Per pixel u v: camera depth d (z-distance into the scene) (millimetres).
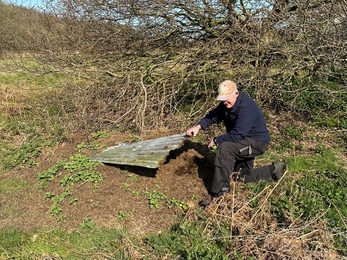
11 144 6234
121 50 7809
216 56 7328
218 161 4070
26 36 10117
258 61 7074
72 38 7801
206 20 7594
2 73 10688
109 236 3736
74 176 4676
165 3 7074
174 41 7867
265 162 5254
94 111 6895
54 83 9570
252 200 3887
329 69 7461
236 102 4152
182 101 7328
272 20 6469
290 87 7285
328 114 6809
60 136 6074
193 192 4352
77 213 4133
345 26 6234
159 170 4648
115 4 7168
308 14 6258
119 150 5129
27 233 3898
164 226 3848
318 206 3846
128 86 6895
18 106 7801
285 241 3215
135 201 4227
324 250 3180
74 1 7543
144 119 6363
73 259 3424
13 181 4961
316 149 5609
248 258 3174
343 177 4695
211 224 3639
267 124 6590
